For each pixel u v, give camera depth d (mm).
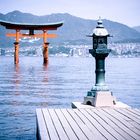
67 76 71625
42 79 62281
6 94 35844
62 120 9875
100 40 12820
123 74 82250
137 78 67312
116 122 9594
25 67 117375
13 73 81500
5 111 22938
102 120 9906
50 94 36000
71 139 7566
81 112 11406
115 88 45000
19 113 22031
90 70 103188
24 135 15078
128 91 40656
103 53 12648
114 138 7637
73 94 36188
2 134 15258
